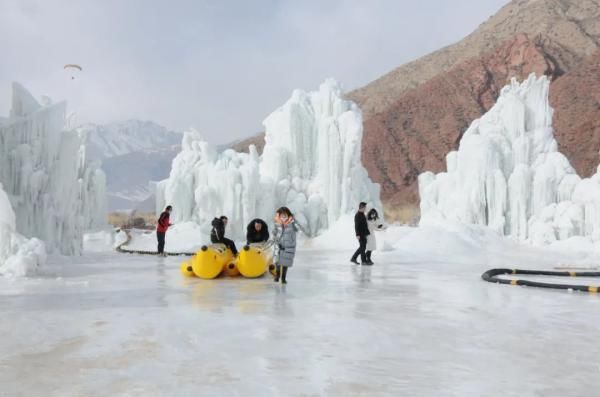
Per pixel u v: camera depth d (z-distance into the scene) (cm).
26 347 587
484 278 1280
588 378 488
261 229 1389
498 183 2983
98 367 512
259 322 736
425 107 8956
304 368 515
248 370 507
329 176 2972
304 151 3158
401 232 2820
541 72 8638
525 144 3122
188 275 1323
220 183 2894
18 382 464
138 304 881
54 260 1648
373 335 661
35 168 1736
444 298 985
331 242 2734
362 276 1375
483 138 3055
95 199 3459
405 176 8281
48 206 1745
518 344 620
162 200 3341
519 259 2045
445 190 3250
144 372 496
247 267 1295
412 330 693
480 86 8881
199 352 571
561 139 7344
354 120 2981
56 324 710
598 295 1045
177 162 3203
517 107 3180
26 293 991
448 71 9344
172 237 2886
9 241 1299
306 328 700
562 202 2902
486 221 3077
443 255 2141
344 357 557
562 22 9694
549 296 1027
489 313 827
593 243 2580
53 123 1797
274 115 3281
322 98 3148
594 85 7669
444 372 505
